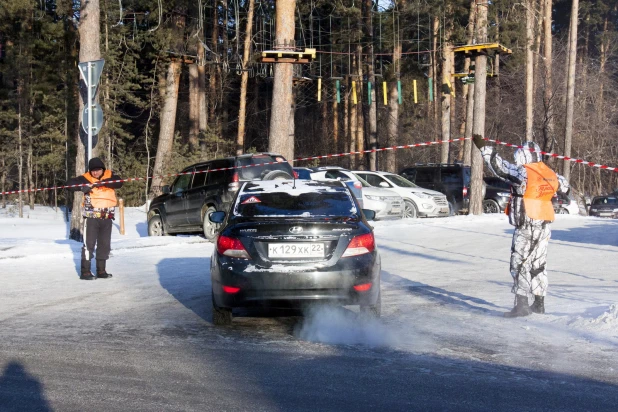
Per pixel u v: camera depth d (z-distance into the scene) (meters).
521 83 43.41
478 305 8.27
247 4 43.47
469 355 5.87
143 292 9.41
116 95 31.53
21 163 30.20
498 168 7.50
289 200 7.60
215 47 38.44
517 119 42.94
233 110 54.31
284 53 22.20
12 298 8.93
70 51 32.94
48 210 31.23
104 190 10.73
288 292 6.66
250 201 7.63
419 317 7.54
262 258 6.74
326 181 8.23
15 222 24.44
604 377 5.22
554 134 39.69
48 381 5.11
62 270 11.57
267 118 52.47
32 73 33.31
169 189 17.33
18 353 5.96
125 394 4.80
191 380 5.14
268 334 6.77
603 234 16.75
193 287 9.82
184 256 13.39
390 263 12.45
